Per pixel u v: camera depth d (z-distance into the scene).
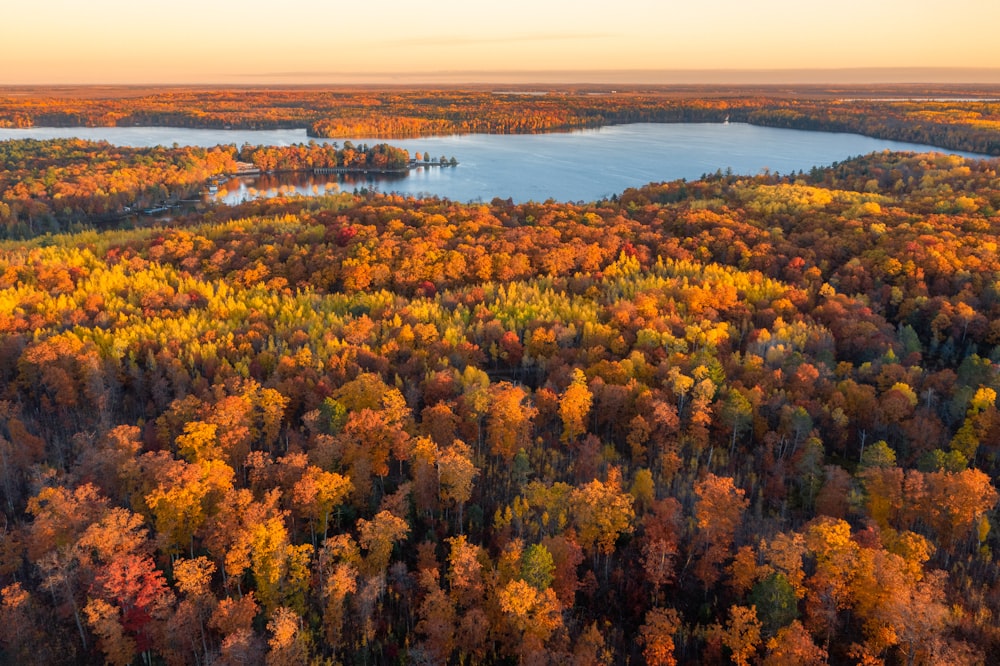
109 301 153.38
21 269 172.62
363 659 71.12
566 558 77.31
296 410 110.75
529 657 65.56
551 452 104.38
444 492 89.00
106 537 69.56
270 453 100.25
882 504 84.56
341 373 115.38
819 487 93.31
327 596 73.31
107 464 85.50
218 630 71.25
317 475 81.94
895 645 69.19
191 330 134.00
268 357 122.38
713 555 79.06
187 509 78.12
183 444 90.50
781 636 67.00
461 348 126.62
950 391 111.25
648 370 118.62
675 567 82.81
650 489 90.19
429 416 100.50
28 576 79.00
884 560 69.81
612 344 130.00
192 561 69.94
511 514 87.06
